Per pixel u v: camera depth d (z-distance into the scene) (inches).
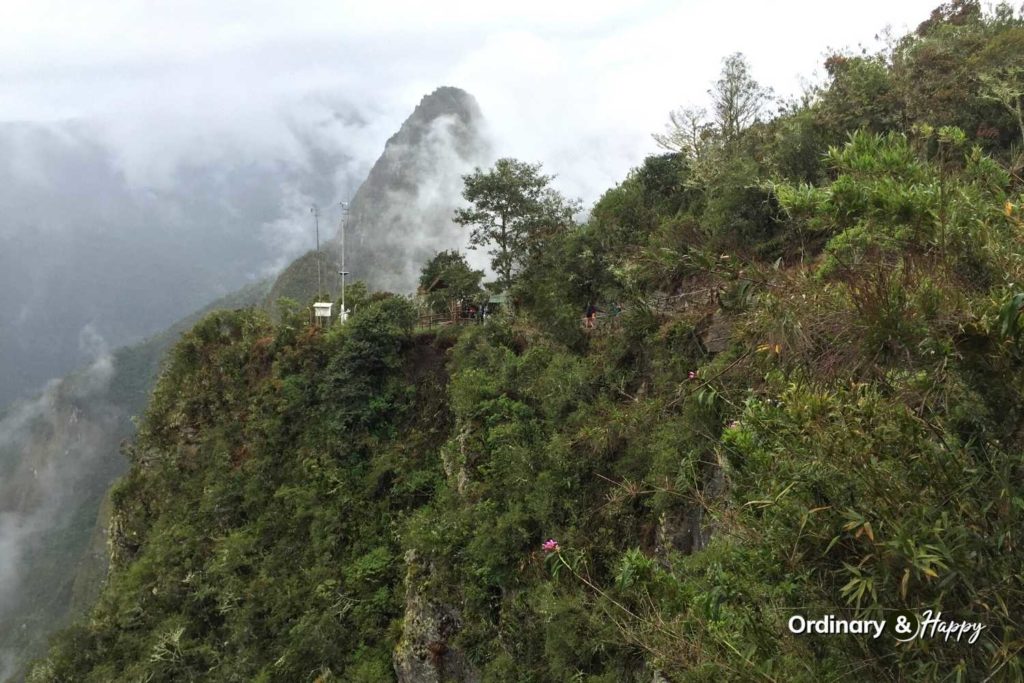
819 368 126.6
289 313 938.1
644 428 426.6
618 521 417.4
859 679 114.1
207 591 693.3
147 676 649.0
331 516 689.6
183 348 968.3
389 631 577.0
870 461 113.5
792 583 123.1
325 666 582.9
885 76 530.6
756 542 135.6
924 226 127.3
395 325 798.5
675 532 360.5
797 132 546.3
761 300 149.7
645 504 391.9
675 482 333.4
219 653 651.5
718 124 783.1
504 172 768.3
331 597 626.2
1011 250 120.3
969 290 118.6
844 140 519.2
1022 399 103.6
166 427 930.7
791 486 121.8
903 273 119.6
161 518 833.5
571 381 522.9
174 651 661.9
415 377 799.7
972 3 699.4
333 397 776.9
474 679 458.0
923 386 118.0
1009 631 96.7
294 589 653.3
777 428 134.0
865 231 137.2
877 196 131.3
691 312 434.3
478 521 491.2
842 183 136.3
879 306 113.4
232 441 849.5
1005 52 459.5
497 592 470.6
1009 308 97.8
